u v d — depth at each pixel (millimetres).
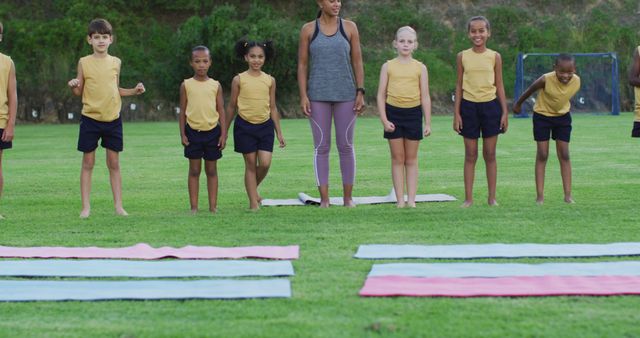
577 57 50969
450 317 5805
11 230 9867
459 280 6789
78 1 50094
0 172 11711
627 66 51812
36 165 19938
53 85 46719
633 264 7367
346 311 5977
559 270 7148
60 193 14492
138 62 48625
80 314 6031
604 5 54719
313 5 52000
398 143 12008
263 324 5691
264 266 7453
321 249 8312
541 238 8797
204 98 11648
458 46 52000
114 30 49469
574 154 20688
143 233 9523
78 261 7754
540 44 52094
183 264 7586
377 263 7574
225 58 46875
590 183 14719
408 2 54062
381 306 6090
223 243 8750
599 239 8703
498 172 16938
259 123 11945
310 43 12266
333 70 12211
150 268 7426
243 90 11844
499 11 53438
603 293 6379
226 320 5805
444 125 35219
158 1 51281
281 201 13023
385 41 52062
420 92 12023
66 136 32250
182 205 12789
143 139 29062
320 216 10766
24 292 6602
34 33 47688
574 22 53656
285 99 47938
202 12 51594
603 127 32969
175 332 5551
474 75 11820
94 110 11320
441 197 13219
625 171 16719
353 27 12414
